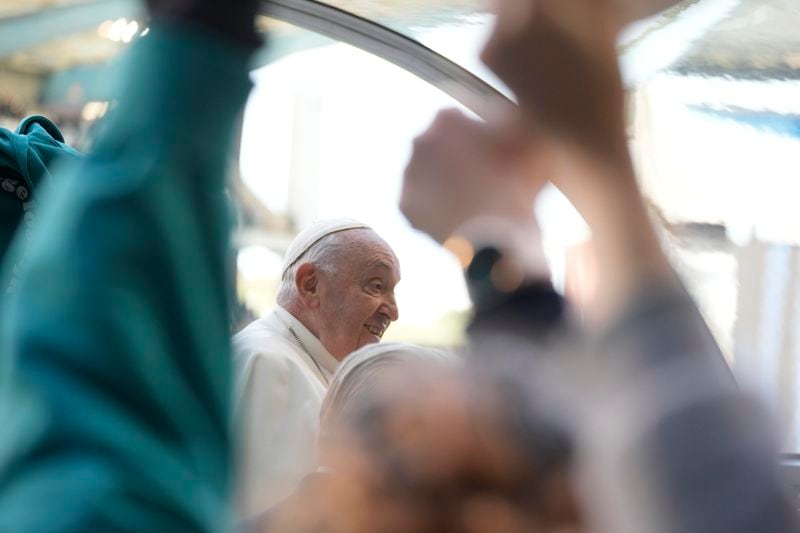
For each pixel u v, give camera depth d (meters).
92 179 0.80
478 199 0.75
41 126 2.65
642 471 0.69
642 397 0.70
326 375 3.61
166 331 0.79
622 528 0.69
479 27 0.75
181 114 0.82
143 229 0.78
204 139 0.82
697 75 5.20
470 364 0.74
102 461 0.74
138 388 0.77
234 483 0.84
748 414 0.69
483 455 0.71
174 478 0.76
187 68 0.83
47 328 0.76
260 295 3.81
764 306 4.61
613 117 0.72
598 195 0.73
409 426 0.73
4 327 0.79
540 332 0.73
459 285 0.76
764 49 5.19
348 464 0.74
